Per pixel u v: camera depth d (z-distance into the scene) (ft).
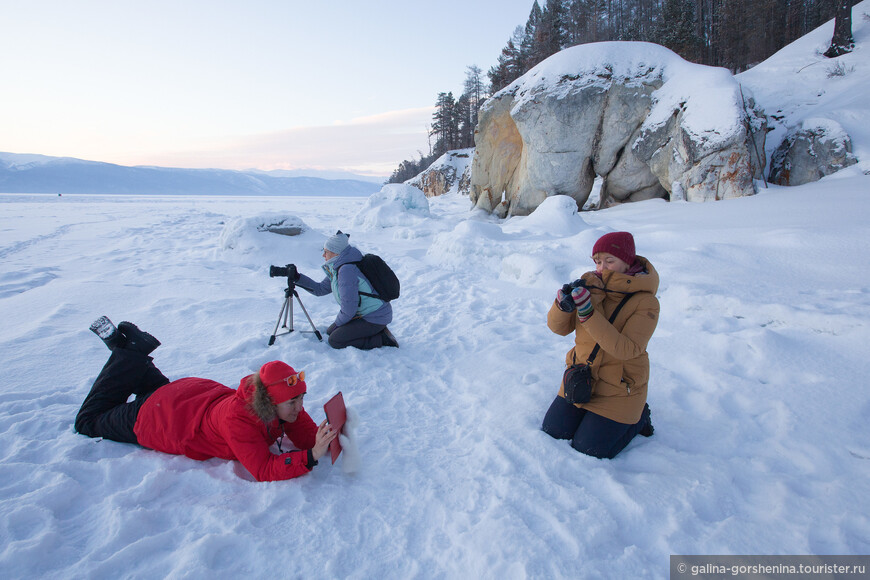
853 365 12.03
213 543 6.82
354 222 53.42
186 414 9.05
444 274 26.45
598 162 52.24
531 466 8.98
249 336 15.87
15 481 8.21
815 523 7.30
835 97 59.00
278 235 31.96
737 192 40.57
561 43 148.25
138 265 28.99
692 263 21.20
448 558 6.84
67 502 7.81
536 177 55.06
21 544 6.63
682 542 7.06
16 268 28.02
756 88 70.95
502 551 6.81
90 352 14.67
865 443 9.34
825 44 77.10
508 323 18.28
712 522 7.53
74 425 10.02
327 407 8.27
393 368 14.07
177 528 7.30
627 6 187.42
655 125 46.60
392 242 40.81
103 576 6.34
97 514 7.59
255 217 32.01
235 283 24.76
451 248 29.60
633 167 50.52
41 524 7.22
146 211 93.91
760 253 21.59
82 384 12.42
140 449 9.41
